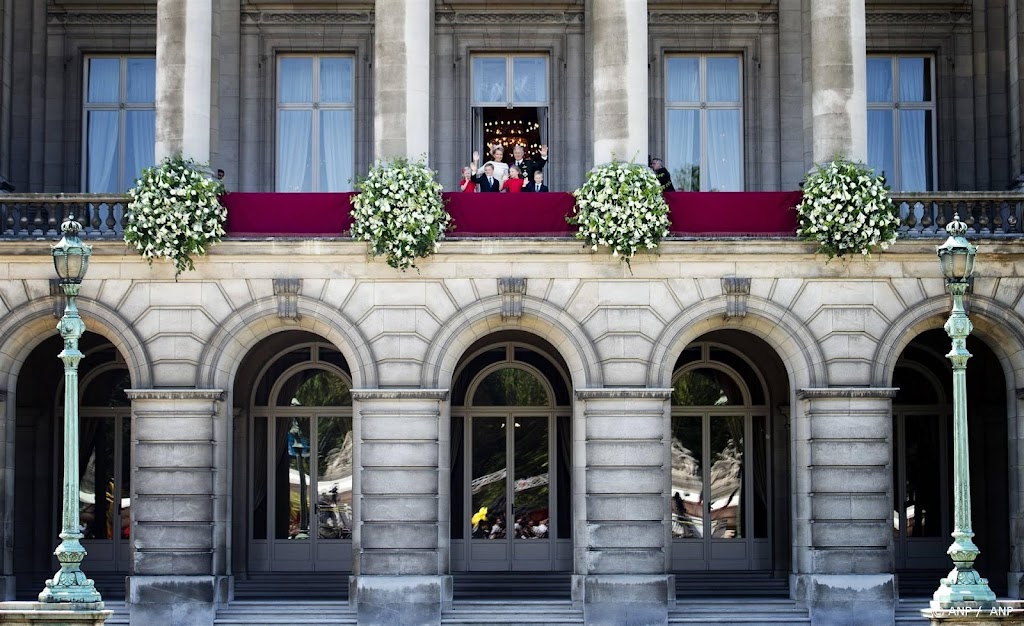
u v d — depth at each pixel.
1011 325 28.92
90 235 28.91
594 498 28.61
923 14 33.41
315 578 32.19
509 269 28.92
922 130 33.62
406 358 28.81
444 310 28.88
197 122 29.19
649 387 28.77
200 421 28.62
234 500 32.53
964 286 23.42
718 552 33.22
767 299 28.92
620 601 28.33
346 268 28.95
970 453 33.00
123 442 33.47
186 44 29.20
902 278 29.00
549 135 33.22
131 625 28.20
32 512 32.69
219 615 28.52
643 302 28.91
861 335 28.89
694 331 29.11
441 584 28.50
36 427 32.81
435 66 33.19
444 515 28.81
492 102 33.41
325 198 28.92
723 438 33.47
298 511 33.22
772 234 28.86
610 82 29.16
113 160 33.34
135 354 28.83
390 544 28.52
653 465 28.66
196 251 28.52
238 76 33.06
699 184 33.47
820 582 28.41
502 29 33.22
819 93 29.31
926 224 29.20
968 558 22.77
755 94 33.38
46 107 32.91
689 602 29.11
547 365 33.31
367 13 33.28
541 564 32.97
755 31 33.44
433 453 28.69
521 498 33.16
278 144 33.38
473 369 33.31
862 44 29.39
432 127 33.09
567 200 28.95
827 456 28.67
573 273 28.94
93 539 33.28
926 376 33.66
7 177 31.53
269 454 33.28
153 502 28.53
